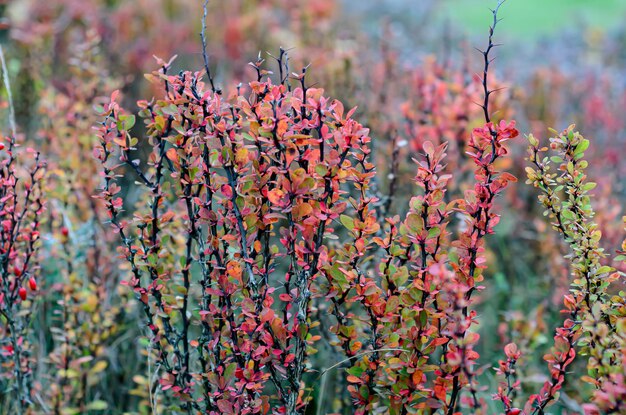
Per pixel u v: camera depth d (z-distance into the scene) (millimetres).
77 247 2928
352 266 1963
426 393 1984
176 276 2646
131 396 3078
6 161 2307
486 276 4031
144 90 4613
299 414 2133
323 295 1955
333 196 1951
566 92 5363
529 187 4129
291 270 2018
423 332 1908
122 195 3713
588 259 1994
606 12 11055
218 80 4797
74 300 2764
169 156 2061
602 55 7094
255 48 5410
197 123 1948
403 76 4449
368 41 5531
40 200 2559
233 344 2021
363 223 1910
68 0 5551
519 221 4121
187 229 2117
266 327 1933
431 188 1900
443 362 1990
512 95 3623
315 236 1957
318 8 5648
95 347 2789
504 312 3369
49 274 3117
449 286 1702
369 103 4020
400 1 9281
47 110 3424
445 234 1935
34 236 2363
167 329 2230
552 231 3572
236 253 2010
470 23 9992
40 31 4602
